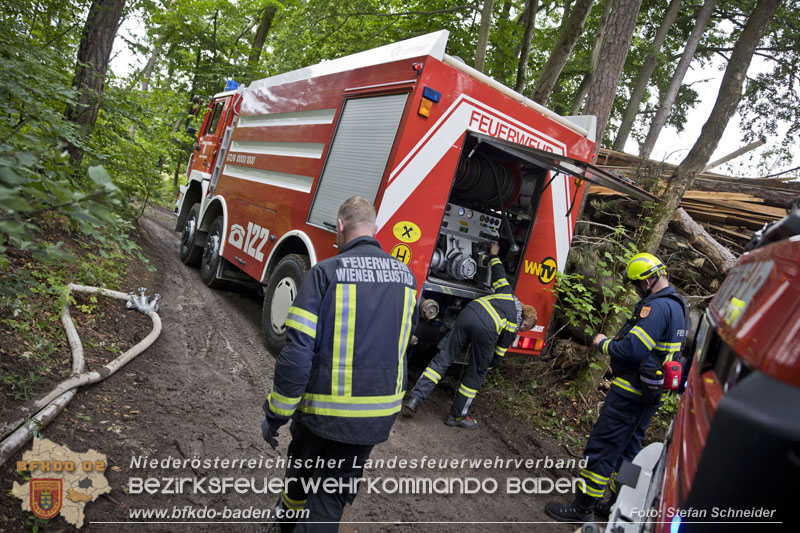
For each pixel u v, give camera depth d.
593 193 6.37
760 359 0.94
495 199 4.53
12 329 3.32
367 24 11.59
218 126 7.49
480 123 4.02
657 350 2.97
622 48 5.62
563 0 14.30
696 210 6.07
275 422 1.94
